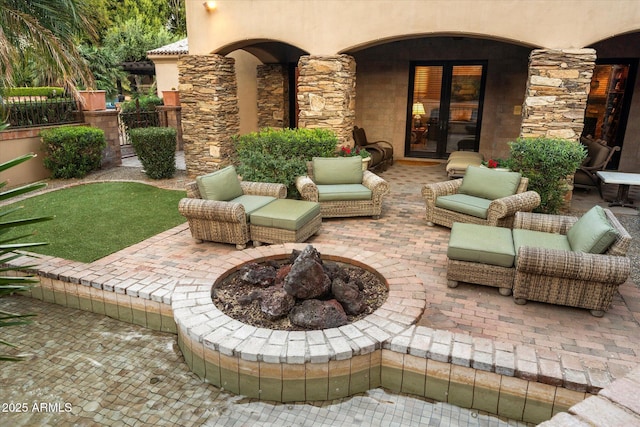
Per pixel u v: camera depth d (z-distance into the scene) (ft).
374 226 20.57
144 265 15.80
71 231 19.52
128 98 75.41
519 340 11.55
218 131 29.40
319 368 10.16
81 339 13.05
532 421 9.76
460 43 34.45
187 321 11.25
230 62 30.01
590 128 33.42
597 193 27.35
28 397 10.62
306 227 17.92
